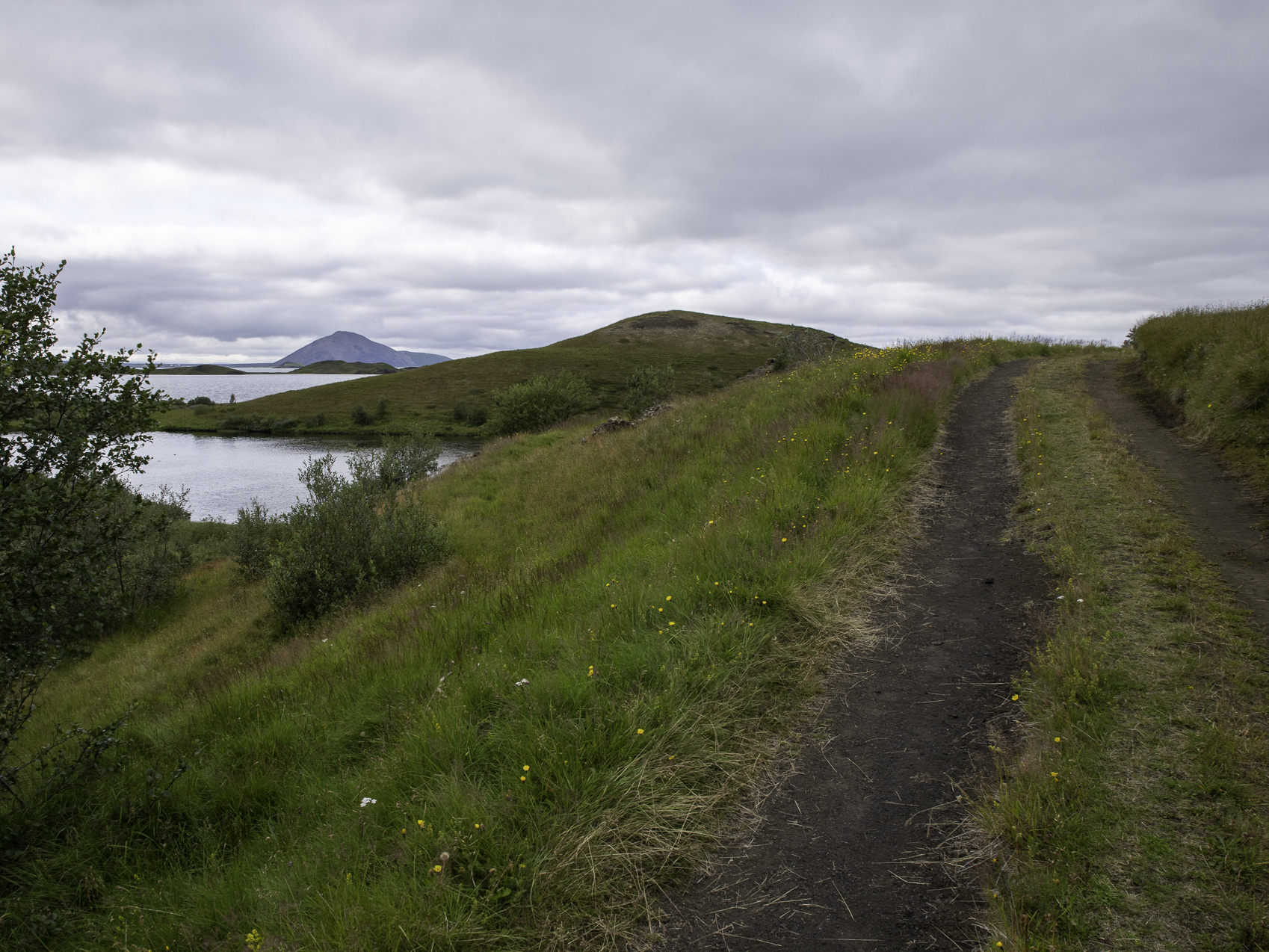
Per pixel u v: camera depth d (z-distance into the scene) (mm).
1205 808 2912
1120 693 3814
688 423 15992
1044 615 5023
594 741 3582
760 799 3441
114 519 5047
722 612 5152
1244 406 8812
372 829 3357
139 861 3859
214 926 3109
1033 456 9109
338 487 12922
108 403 4844
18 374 4445
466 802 3271
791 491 7770
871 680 4473
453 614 7102
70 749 5211
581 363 87812
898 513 7445
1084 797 3059
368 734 4840
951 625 5094
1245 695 3641
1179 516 6465
